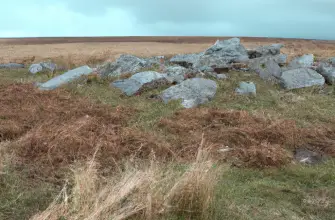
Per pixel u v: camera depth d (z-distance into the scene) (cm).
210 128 614
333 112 731
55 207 305
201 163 363
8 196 354
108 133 555
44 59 1755
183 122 632
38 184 390
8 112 666
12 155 440
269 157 482
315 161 502
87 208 289
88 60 1494
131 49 2727
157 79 886
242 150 506
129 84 882
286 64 1111
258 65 999
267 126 601
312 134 588
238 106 763
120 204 308
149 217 300
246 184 413
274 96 828
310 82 895
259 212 351
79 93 859
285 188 405
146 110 721
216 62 1066
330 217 346
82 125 570
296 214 351
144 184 324
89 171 357
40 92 833
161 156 486
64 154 471
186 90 812
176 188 327
